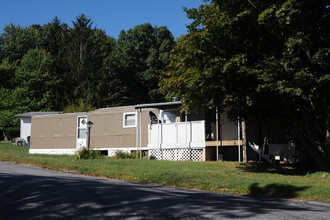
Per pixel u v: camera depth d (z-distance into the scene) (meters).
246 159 17.11
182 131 18.70
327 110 12.26
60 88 44.94
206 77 11.62
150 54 48.72
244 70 11.01
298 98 12.12
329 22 11.83
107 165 15.05
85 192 8.03
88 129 23.25
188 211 6.28
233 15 11.58
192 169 13.86
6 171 12.75
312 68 11.26
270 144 17.27
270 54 12.19
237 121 17.03
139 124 21.38
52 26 53.38
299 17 10.73
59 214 6.01
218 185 10.59
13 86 47.56
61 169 14.66
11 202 6.96
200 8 12.58
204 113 19.92
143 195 7.96
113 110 22.56
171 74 14.10
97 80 45.38
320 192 9.30
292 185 10.17
